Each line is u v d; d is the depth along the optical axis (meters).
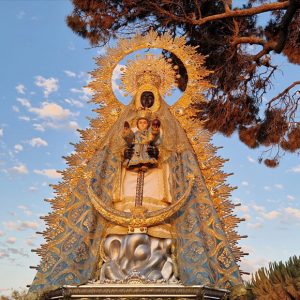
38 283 8.67
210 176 10.45
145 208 9.25
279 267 12.55
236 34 14.37
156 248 9.11
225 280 8.78
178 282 8.62
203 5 14.42
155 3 14.12
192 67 11.77
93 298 8.14
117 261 9.02
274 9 12.94
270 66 15.10
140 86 11.20
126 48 11.81
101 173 10.03
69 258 8.85
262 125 15.69
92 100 11.52
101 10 14.37
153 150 10.20
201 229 9.20
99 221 9.46
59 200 10.13
